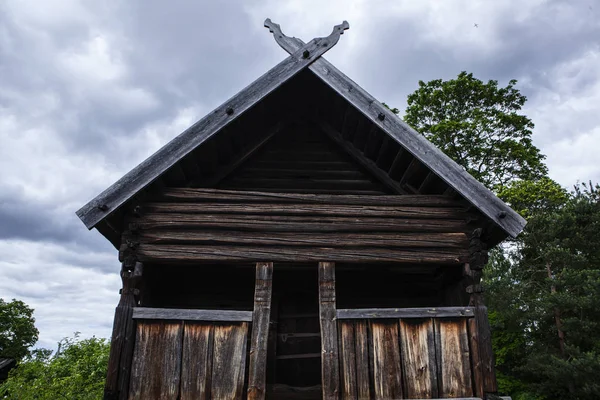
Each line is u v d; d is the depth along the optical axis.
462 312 5.20
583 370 15.12
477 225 5.77
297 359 7.03
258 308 5.12
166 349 4.91
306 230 5.59
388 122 5.59
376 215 5.75
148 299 6.45
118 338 4.82
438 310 5.20
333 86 5.71
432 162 5.43
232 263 5.49
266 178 6.91
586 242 18.72
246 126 6.49
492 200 5.25
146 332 4.96
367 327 5.11
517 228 5.15
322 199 5.80
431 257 5.52
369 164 6.87
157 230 5.43
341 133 7.04
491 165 25.02
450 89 25.92
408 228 5.69
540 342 18.31
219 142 6.19
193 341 4.96
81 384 13.55
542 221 20.00
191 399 4.75
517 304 18.78
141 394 4.74
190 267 6.95
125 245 5.23
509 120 24.33
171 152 5.28
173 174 5.84
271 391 6.44
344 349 5.00
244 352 4.95
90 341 17.33
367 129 6.38
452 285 6.66
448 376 4.96
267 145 7.15
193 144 5.33
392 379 4.92
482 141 24.36
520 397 17.33
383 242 5.57
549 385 16.55
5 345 34.31
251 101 5.50
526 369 17.47
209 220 5.51
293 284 7.41
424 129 26.38
